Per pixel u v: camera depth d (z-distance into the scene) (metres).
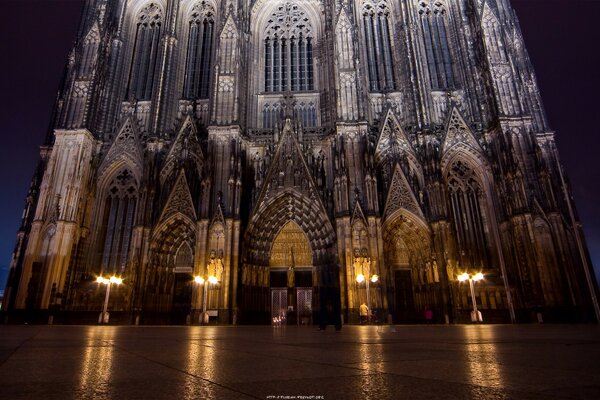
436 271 45.41
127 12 62.91
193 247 51.34
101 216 51.84
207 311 43.84
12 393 4.02
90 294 47.50
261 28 62.22
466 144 51.44
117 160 53.88
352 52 53.59
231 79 53.59
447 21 59.97
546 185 45.56
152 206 49.94
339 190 47.59
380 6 62.44
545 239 43.66
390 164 51.44
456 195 50.88
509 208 46.28
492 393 3.79
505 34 52.91
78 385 4.53
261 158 54.34
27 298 44.22
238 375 5.32
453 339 13.41
